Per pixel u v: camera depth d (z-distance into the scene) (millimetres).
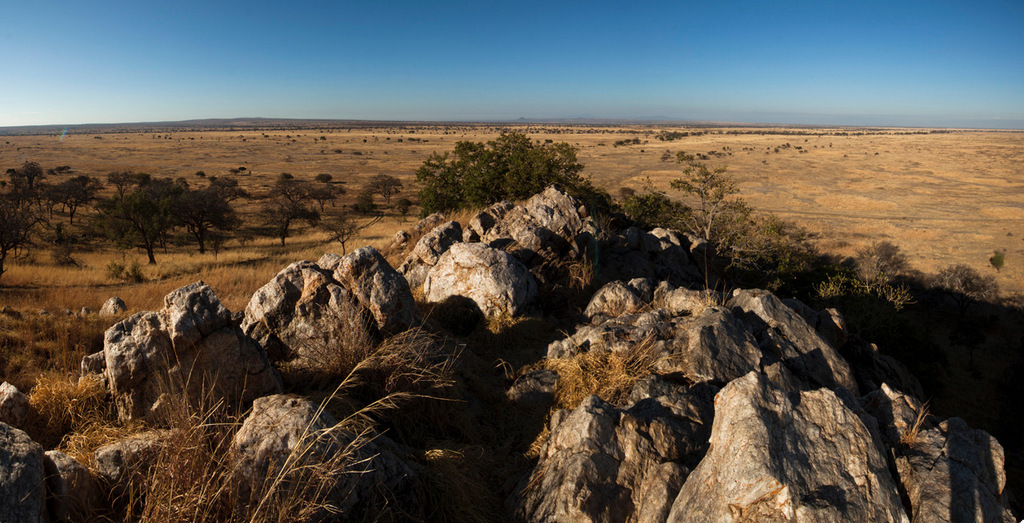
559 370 6004
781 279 22688
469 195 22766
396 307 6059
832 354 6223
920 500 3316
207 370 4387
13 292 16250
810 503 2965
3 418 3934
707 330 5691
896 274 38281
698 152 148250
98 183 77812
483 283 8234
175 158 132625
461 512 3752
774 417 3420
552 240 11195
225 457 3385
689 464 3941
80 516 2994
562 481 3746
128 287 18141
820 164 121000
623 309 8297
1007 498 3664
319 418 3639
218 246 43219
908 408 4250
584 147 164500
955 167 116125
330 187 76062
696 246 15672
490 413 5426
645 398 4699
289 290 5953
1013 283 38500
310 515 3096
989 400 22641
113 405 4289
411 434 4680
